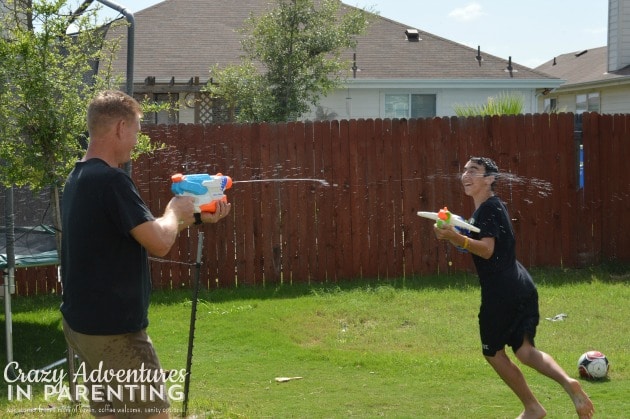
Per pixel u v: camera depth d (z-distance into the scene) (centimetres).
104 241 370
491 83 1878
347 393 608
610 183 1088
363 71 1850
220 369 681
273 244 1027
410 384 630
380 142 1041
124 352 378
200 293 984
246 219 1020
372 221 1043
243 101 1520
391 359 700
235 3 2048
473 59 1955
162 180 998
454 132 1052
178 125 1002
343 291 980
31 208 798
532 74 1919
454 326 832
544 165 1071
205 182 408
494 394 600
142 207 373
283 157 1025
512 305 514
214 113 1594
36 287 1001
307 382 640
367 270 1045
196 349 748
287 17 1502
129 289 376
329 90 1614
